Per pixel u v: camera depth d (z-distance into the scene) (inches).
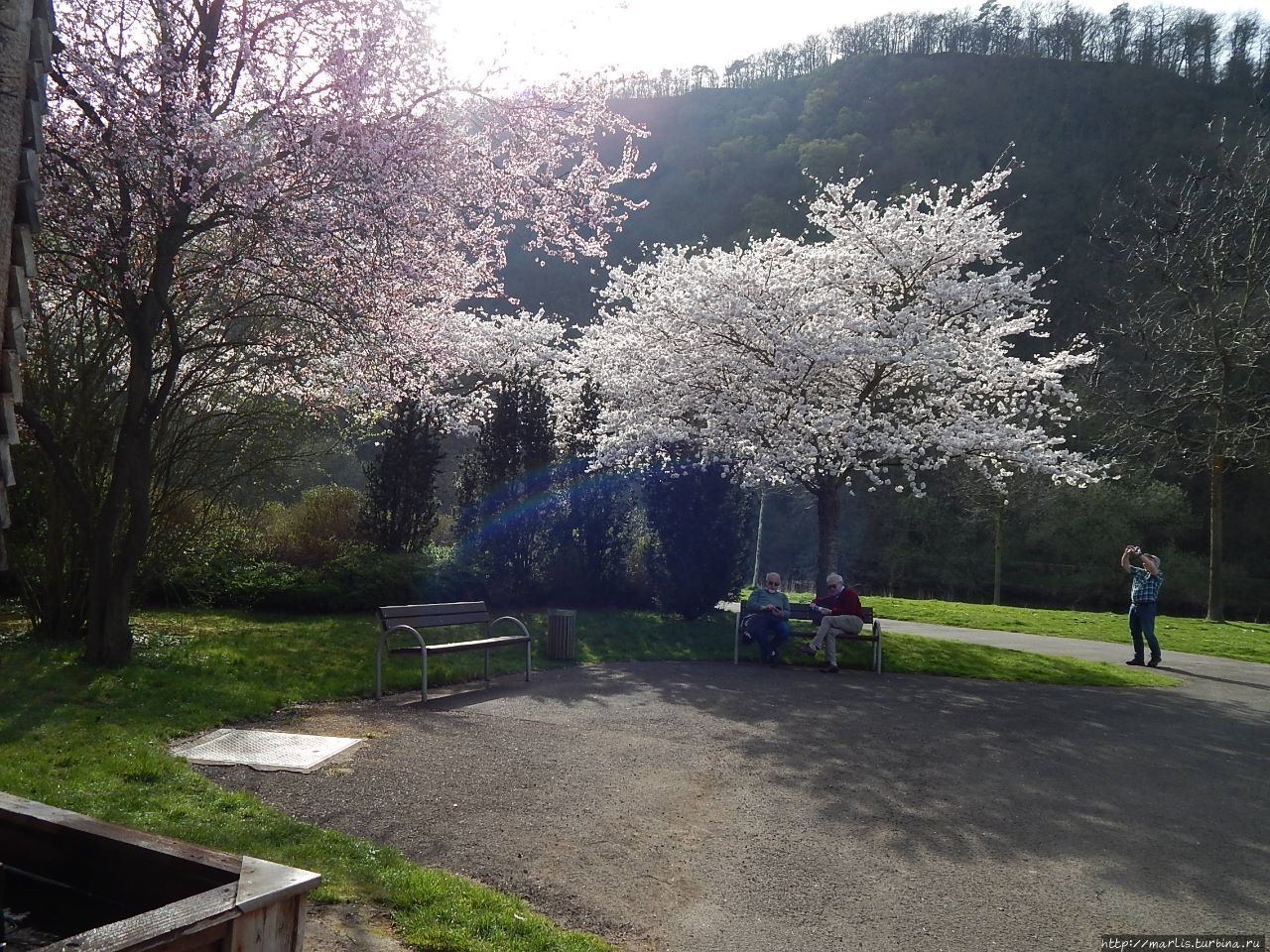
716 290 639.1
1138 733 371.6
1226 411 963.3
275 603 574.2
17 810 115.9
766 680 451.2
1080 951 168.2
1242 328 953.5
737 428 612.1
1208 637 786.2
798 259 685.3
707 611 661.9
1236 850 231.0
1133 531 1438.2
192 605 580.7
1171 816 257.9
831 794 259.4
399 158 386.0
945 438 591.2
